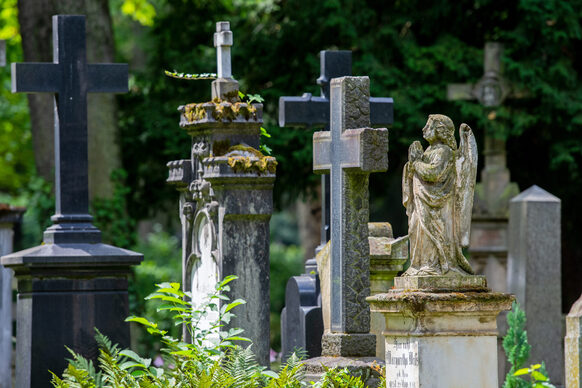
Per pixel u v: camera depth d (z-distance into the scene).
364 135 11.54
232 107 12.27
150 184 23.67
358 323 11.76
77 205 13.16
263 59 22.92
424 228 10.43
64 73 13.27
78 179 13.20
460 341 10.37
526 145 23.39
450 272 10.45
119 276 12.94
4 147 35.78
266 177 12.07
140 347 23.06
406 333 10.37
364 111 11.84
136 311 22.25
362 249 11.80
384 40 22.39
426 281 10.38
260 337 12.10
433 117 10.58
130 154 23.28
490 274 21.66
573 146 22.45
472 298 10.30
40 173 22.22
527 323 17.31
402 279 10.54
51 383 12.59
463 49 22.30
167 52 23.59
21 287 12.91
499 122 21.47
